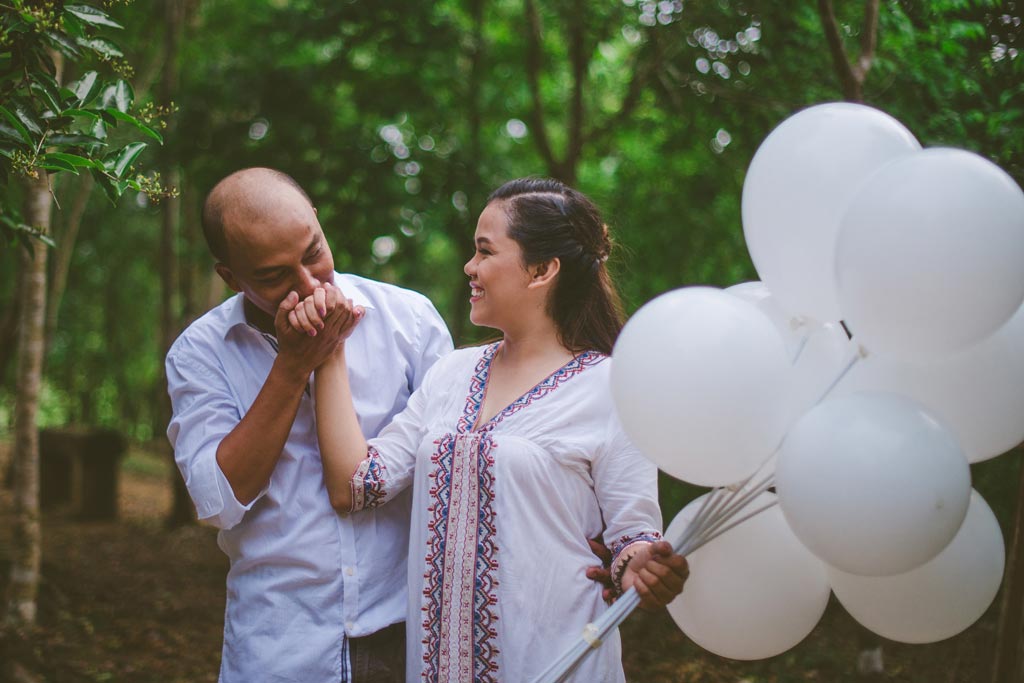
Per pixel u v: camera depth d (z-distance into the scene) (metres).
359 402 2.38
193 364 2.35
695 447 1.68
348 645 2.25
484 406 2.17
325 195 7.40
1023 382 1.72
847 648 4.94
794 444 1.64
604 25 6.91
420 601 2.08
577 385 2.08
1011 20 3.96
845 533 1.58
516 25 8.41
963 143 4.05
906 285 1.52
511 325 2.16
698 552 1.88
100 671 5.16
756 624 1.86
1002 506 4.22
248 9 9.96
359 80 7.87
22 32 2.44
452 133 8.17
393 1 7.30
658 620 5.59
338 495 2.21
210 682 5.18
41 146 2.41
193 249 10.29
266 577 2.27
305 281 2.14
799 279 1.79
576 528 2.05
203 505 2.19
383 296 2.49
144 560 8.20
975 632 4.55
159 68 10.81
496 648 2.00
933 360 1.67
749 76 6.21
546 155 7.21
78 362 17.88
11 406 16.77
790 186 1.76
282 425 2.16
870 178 1.63
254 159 7.51
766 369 1.65
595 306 2.21
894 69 4.53
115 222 14.86
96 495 10.53
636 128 8.24
